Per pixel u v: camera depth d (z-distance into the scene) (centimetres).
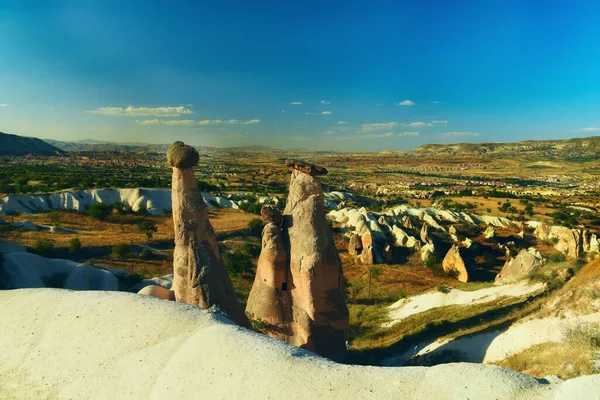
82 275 4138
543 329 2052
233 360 1234
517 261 3775
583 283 2173
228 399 1110
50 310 1612
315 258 2120
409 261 5562
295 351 1287
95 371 1309
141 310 1548
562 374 1606
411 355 2433
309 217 2172
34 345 1455
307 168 2172
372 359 2511
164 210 8612
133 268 4962
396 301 3944
